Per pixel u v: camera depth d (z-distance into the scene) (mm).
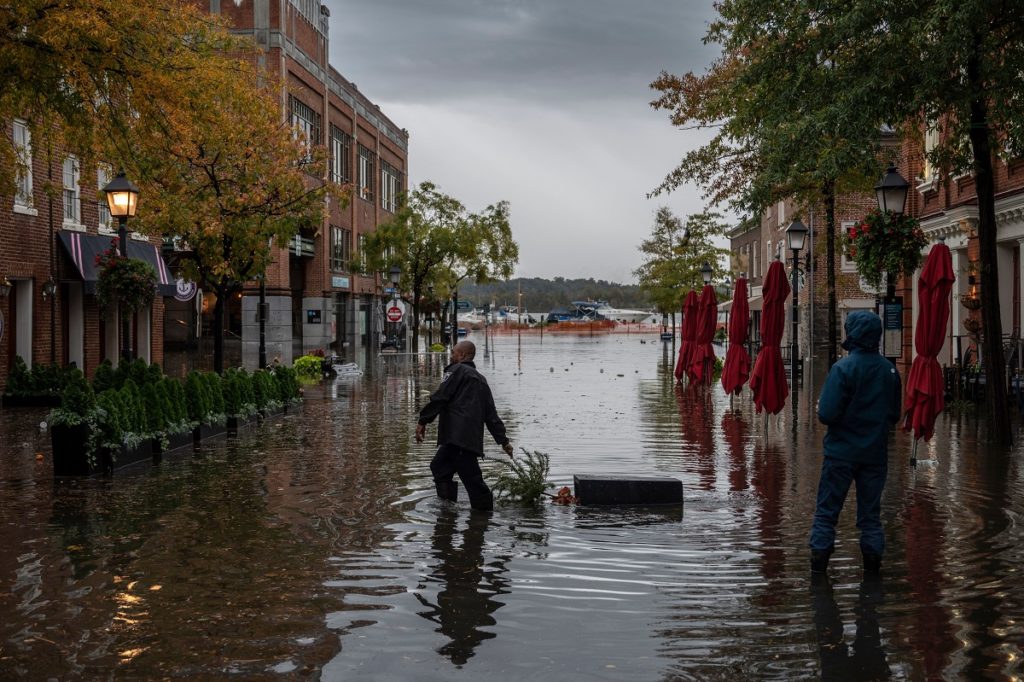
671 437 16203
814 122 14703
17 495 10695
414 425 18156
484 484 10016
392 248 55875
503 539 8539
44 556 7895
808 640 5828
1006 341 21250
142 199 19469
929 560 7695
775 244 56344
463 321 125312
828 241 25375
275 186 22875
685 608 6488
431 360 45000
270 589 6945
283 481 11656
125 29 13492
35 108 14500
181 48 14727
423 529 8953
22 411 20656
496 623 6180
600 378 32625
